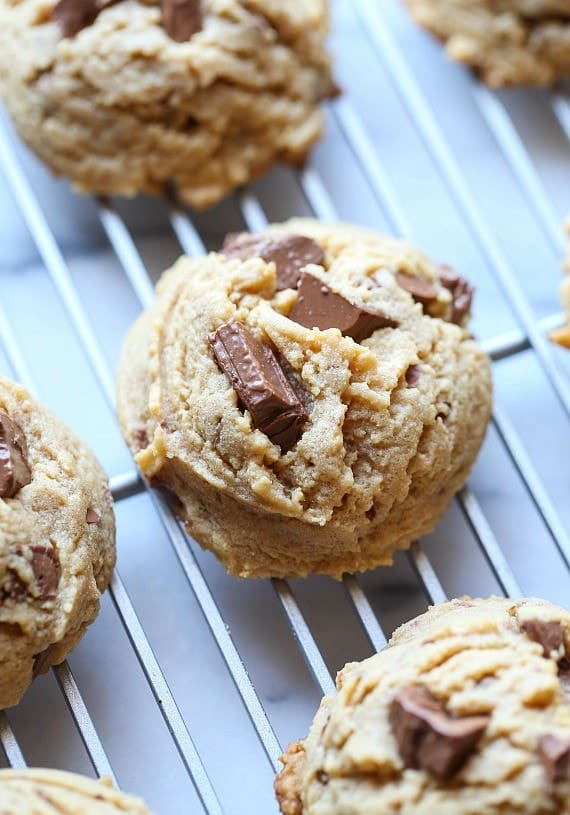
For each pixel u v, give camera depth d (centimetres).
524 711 35
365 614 39
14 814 35
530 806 35
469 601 39
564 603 41
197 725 40
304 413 38
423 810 35
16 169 43
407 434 38
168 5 42
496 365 43
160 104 42
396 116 46
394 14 47
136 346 40
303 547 39
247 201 43
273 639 40
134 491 40
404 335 39
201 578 39
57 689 40
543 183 46
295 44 43
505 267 43
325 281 39
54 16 42
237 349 38
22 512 37
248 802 39
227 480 38
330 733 36
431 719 35
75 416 42
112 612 40
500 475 42
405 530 39
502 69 45
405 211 45
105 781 37
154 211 44
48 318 43
